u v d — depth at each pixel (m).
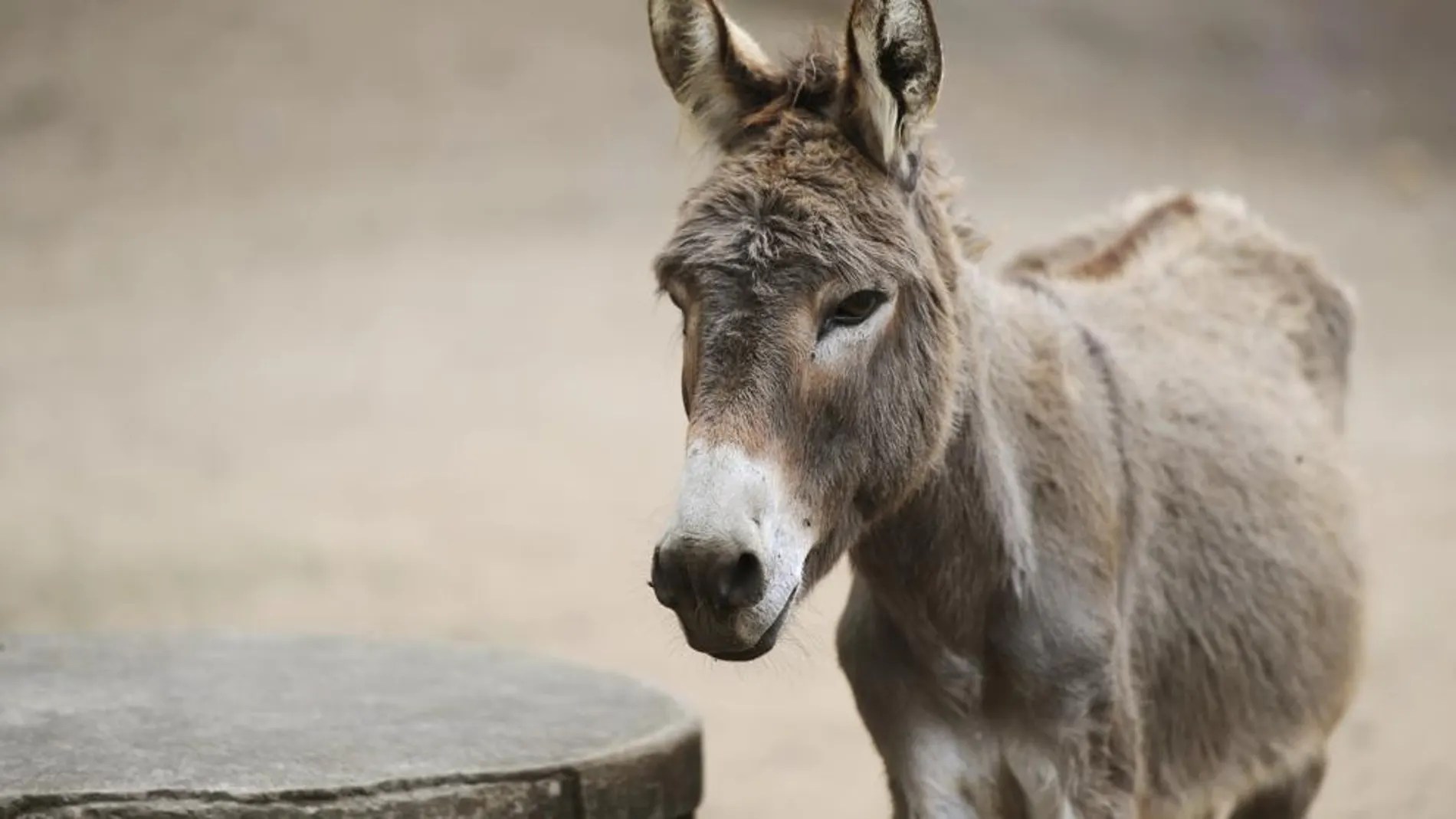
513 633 31.77
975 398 13.73
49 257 65.12
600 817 14.91
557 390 50.91
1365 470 42.41
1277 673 16.64
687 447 11.66
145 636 19.39
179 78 78.88
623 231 66.44
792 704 29.39
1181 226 19.64
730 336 11.76
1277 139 79.88
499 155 73.25
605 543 37.81
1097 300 17.11
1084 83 83.50
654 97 78.31
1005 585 14.04
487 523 39.31
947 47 84.94
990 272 15.55
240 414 49.06
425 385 51.50
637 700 16.80
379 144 74.25
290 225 67.62
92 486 42.34
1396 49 92.94
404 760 14.69
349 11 84.50
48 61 79.62
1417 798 23.89
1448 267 63.50
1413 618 32.28
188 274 63.41
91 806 13.64
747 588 11.38
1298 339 19.19
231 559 36.47
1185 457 16.06
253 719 15.98
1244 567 16.30
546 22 85.00
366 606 33.25
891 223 12.38
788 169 12.30
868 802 24.39
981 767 14.58
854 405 12.20
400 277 62.38
